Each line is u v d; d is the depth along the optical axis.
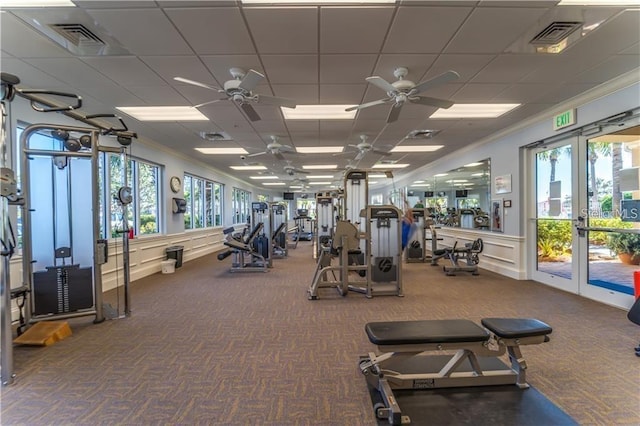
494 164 6.22
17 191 2.57
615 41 2.80
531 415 1.95
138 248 6.16
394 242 4.75
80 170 3.82
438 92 3.96
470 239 7.27
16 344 2.96
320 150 7.48
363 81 3.59
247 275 6.48
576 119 4.23
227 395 2.18
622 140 3.74
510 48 2.91
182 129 5.52
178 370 2.52
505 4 2.30
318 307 4.18
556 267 4.93
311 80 3.55
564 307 3.96
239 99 3.38
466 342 2.17
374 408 1.98
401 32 2.64
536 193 5.31
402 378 2.24
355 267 4.81
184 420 1.93
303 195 21.23
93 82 3.54
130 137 3.83
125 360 2.70
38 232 3.71
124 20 2.43
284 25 2.52
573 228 4.51
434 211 9.48
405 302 4.36
